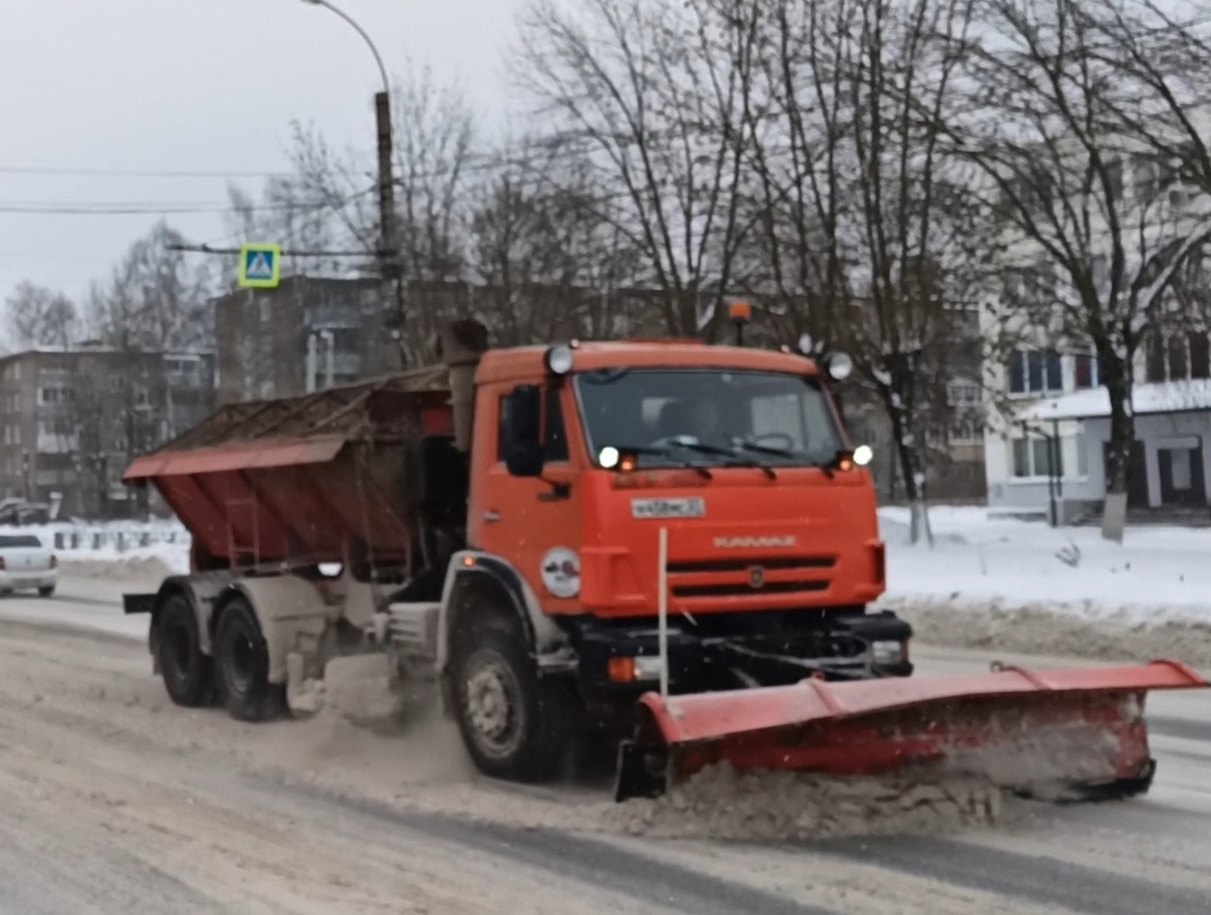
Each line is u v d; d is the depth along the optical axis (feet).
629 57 98.07
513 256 100.53
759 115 87.51
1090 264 88.84
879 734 23.43
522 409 26.91
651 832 23.52
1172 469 151.94
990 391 104.22
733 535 26.27
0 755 32.48
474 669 28.60
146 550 125.59
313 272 133.08
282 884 21.04
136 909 19.97
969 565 76.02
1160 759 29.43
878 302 87.71
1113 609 52.11
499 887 20.63
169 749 33.09
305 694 34.42
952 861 21.58
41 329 317.83
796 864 21.52
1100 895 19.81
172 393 232.32
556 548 26.48
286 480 36.06
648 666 25.31
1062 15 78.07
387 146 81.20
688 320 90.99
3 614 75.77
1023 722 24.23
